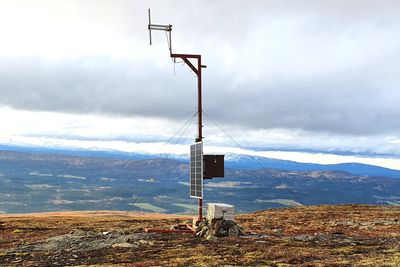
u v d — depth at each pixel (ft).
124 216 328.49
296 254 90.33
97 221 234.99
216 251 97.30
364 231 141.59
